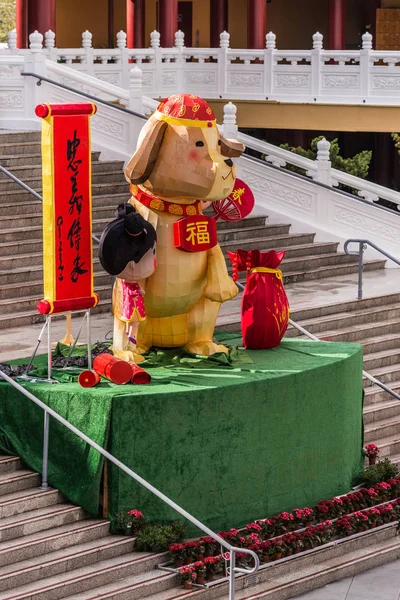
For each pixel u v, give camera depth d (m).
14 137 22.61
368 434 17.75
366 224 24.11
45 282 14.94
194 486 14.69
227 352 16.12
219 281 15.76
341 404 16.25
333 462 16.23
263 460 15.23
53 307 14.79
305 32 42.84
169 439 14.45
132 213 14.82
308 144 39.66
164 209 15.38
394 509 16.25
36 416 14.64
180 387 14.62
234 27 42.94
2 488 14.18
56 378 15.11
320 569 14.87
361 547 15.63
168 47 33.12
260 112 31.09
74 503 14.38
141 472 14.36
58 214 14.68
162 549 14.26
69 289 14.94
